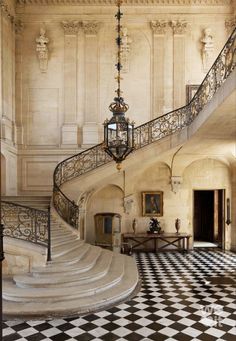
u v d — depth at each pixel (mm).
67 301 5867
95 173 10570
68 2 13008
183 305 6160
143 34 13133
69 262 7145
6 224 7949
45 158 12688
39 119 12914
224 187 13008
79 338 4785
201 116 8664
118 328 5125
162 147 10445
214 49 13008
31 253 6891
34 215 7645
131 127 7789
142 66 13094
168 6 13109
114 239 12031
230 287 7371
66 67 13000
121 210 12672
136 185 12836
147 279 8055
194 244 14016
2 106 11477
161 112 12930
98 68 13070
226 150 11891
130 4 13078
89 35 13039
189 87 12977
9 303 5758
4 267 6898
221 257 11133
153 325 5246
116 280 6949
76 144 12734
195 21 13125
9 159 11781
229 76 6340
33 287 6203
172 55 13109
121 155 7707
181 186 12844
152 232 12234
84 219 12070
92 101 12969
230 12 13031
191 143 10617
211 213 14992
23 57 13016
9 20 12336
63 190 10516
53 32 13094
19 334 4898
